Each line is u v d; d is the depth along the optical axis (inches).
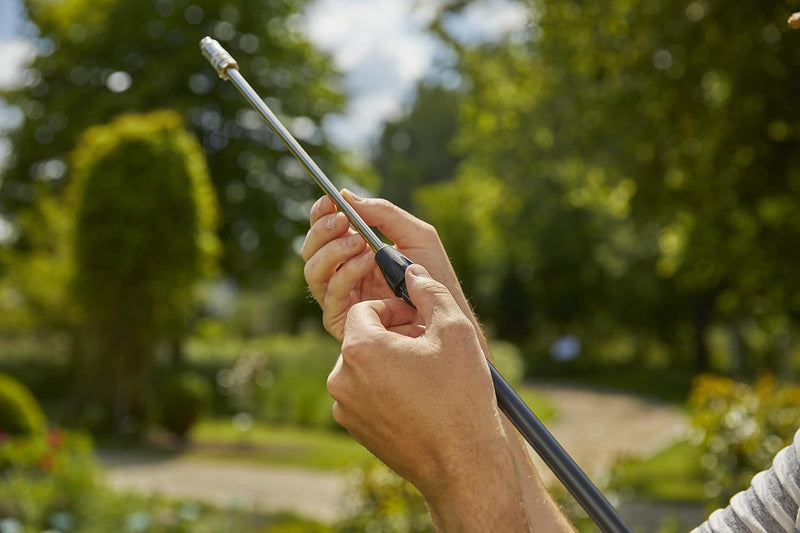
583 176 472.4
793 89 295.7
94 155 523.5
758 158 313.7
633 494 351.3
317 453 506.0
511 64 445.1
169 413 534.9
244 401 664.4
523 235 675.4
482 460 32.3
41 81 930.7
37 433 391.2
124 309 526.0
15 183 926.4
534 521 40.5
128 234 514.0
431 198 1423.5
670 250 408.5
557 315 1266.0
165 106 877.8
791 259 334.6
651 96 329.1
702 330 1085.8
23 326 743.7
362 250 42.3
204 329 911.7
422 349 32.9
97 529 249.6
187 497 342.6
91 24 932.0
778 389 270.7
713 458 262.2
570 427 665.0
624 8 332.2
